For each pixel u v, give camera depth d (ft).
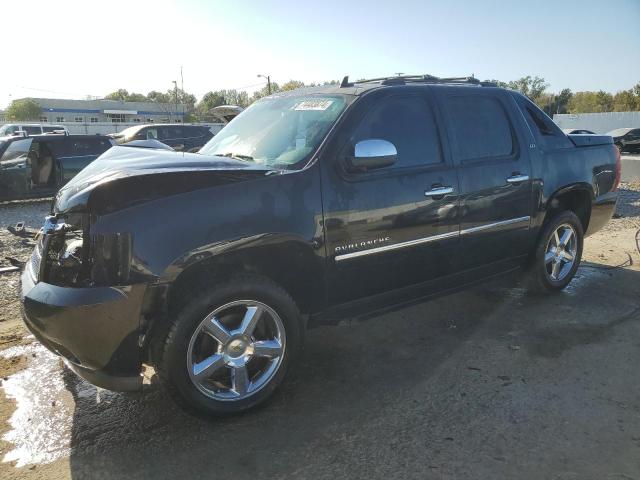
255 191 10.09
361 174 11.46
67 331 9.02
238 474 8.89
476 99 14.32
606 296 17.01
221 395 10.27
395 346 13.76
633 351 13.07
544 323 14.94
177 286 10.16
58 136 42.42
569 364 12.46
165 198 9.35
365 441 9.69
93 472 9.02
